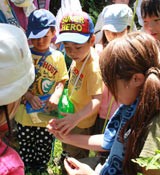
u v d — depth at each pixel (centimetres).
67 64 372
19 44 114
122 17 260
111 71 123
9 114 123
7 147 119
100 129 241
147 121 120
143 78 123
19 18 276
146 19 231
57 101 245
